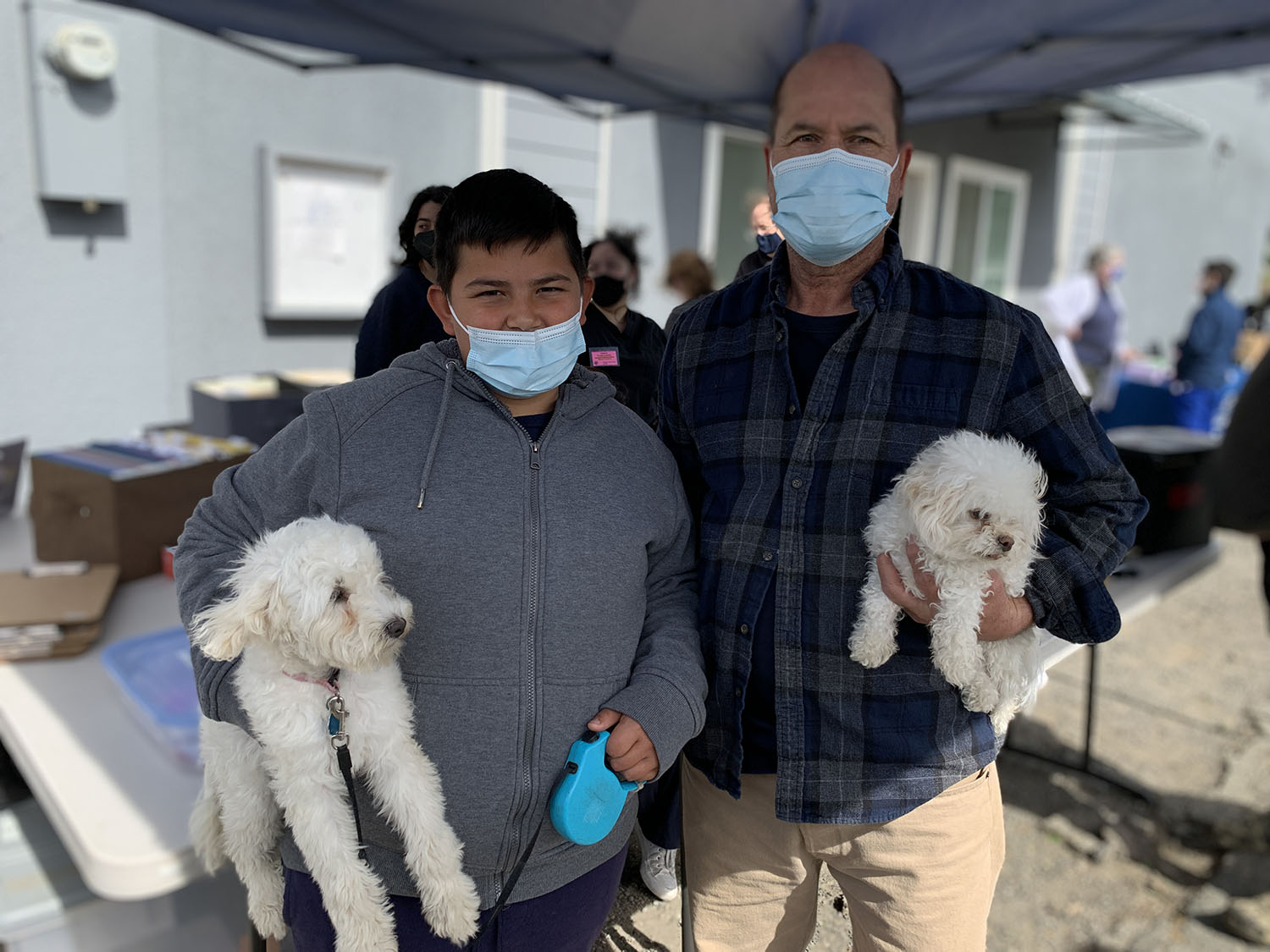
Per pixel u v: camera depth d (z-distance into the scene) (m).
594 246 3.13
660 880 2.23
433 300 1.34
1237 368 8.38
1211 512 3.51
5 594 2.33
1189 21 3.40
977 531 1.28
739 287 1.58
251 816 1.33
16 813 2.17
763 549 1.43
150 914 1.91
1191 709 4.14
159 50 4.14
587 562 1.26
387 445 1.25
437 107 5.20
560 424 1.31
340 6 3.22
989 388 1.39
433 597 1.22
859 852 1.46
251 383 3.89
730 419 1.50
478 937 1.27
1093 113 8.08
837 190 1.37
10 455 3.52
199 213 4.42
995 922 2.72
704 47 3.69
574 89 4.52
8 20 3.72
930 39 3.64
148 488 2.77
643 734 1.26
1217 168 12.62
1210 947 2.62
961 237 9.07
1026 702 1.51
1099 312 7.03
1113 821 3.27
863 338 1.42
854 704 1.40
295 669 1.21
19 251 3.91
